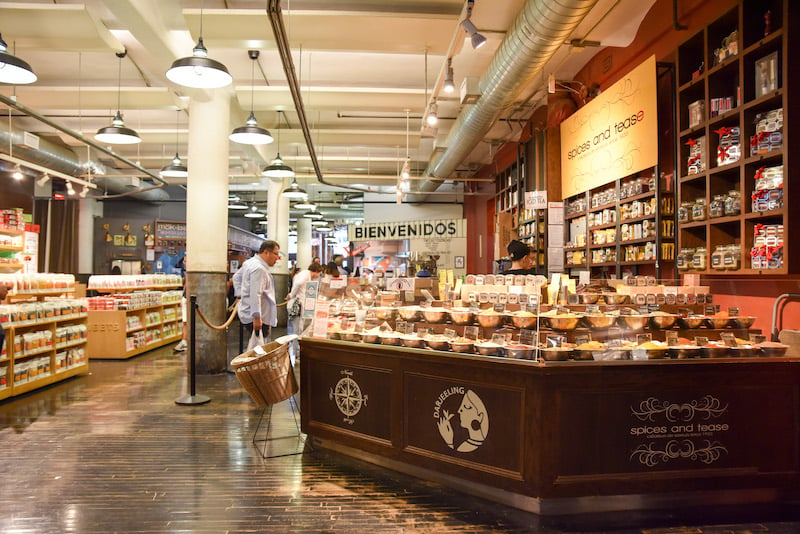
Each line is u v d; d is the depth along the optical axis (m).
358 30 5.69
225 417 5.04
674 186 5.38
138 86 8.41
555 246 8.00
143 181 16.11
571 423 2.98
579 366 2.96
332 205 22.45
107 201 17.62
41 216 15.14
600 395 3.00
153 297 9.47
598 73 7.36
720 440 3.09
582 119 7.27
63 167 11.30
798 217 3.67
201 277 7.25
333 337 4.12
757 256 3.96
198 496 3.23
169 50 6.09
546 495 2.94
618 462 3.01
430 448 3.45
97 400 5.69
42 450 4.07
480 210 14.92
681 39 5.28
